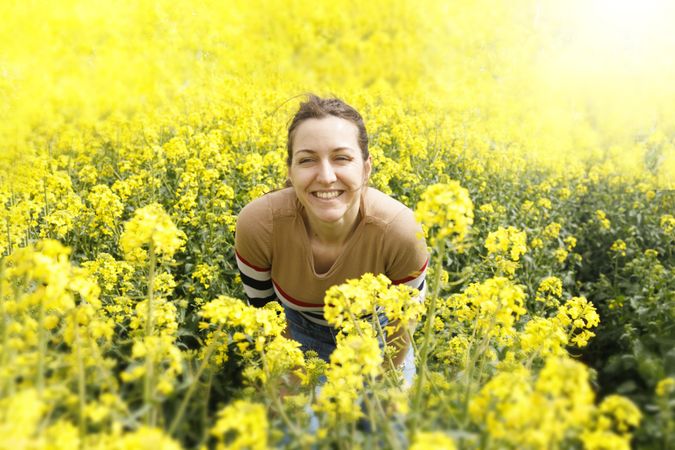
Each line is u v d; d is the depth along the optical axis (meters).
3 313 1.76
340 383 1.90
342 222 2.77
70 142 7.04
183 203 4.68
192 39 10.20
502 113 9.61
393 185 6.09
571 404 1.57
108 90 8.77
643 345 2.83
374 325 2.74
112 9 9.59
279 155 6.02
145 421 1.70
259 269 3.10
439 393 2.04
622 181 7.24
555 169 7.63
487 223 5.36
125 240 2.15
